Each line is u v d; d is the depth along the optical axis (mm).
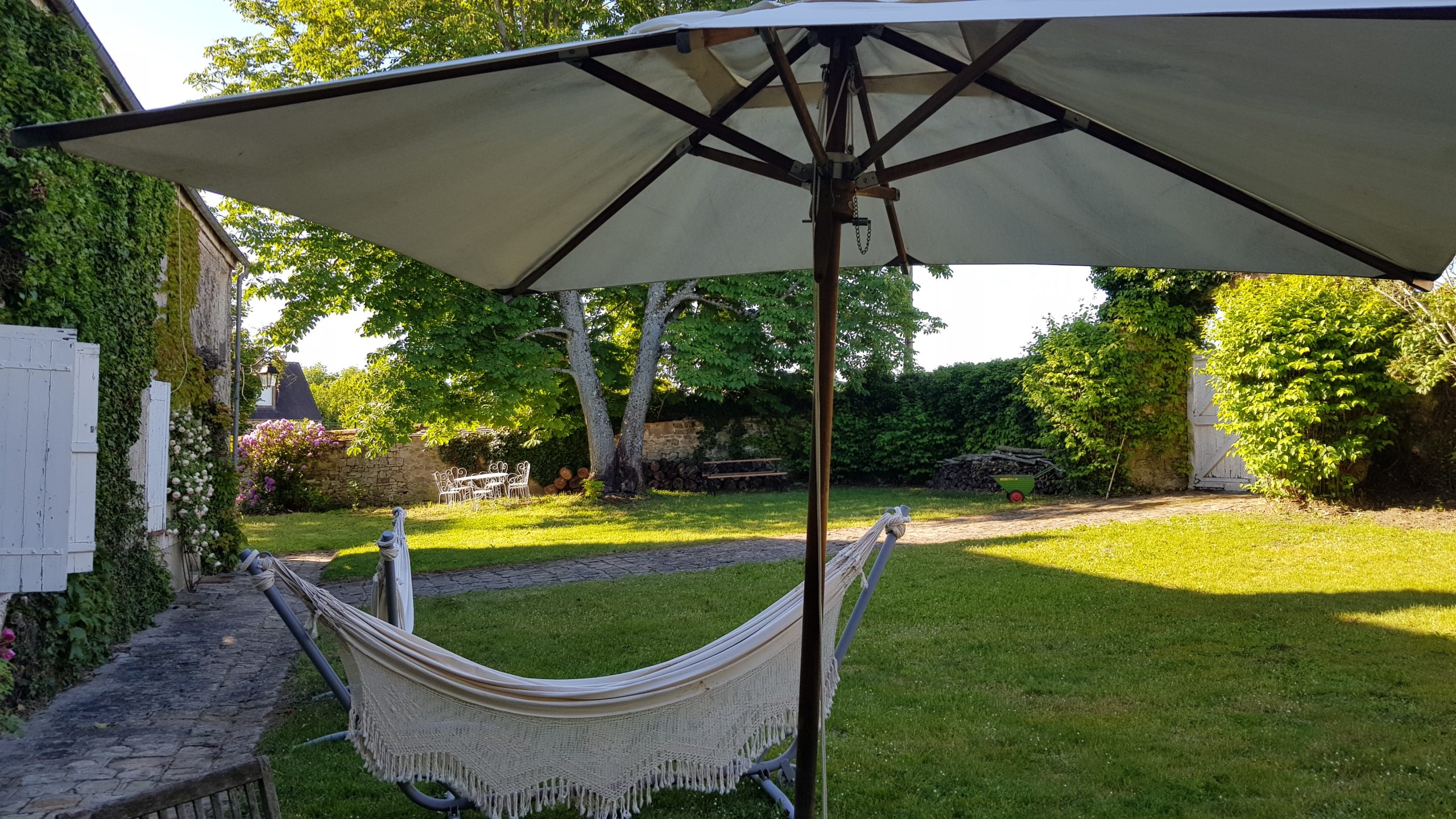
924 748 4137
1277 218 2627
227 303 11883
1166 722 4391
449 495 19422
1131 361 14547
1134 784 3688
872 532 3449
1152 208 2842
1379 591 6875
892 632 6293
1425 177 2109
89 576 6086
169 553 8898
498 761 2934
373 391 16297
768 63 2402
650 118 2496
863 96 2459
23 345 4926
